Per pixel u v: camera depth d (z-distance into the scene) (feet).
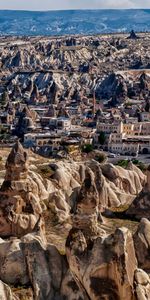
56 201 306.55
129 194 354.13
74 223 211.41
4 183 286.25
